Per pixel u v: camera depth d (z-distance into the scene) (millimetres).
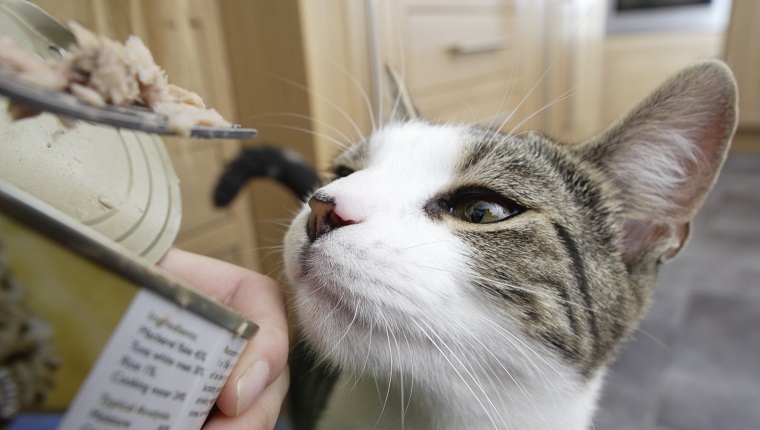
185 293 69
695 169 146
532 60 408
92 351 62
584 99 475
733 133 137
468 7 342
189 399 75
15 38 98
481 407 135
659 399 299
